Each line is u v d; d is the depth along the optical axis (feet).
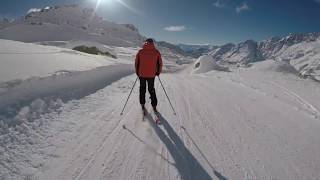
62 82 17.31
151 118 14.12
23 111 11.97
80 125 12.22
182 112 15.71
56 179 8.19
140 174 8.86
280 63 49.96
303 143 12.19
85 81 20.02
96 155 9.77
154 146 10.90
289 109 17.70
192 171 9.28
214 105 17.93
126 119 13.67
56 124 11.80
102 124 12.68
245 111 16.80
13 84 13.50
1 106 11.68
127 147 10.60
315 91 24.61
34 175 8.22
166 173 9.03
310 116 16.24
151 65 14.21
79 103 15.19
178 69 85.25
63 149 9.93
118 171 8.91
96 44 86.33
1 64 16.58
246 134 12.88
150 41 14.38
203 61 57.62
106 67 27.71
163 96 19.61
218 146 11.37
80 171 8.71
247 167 9.80
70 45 82.84
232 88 25.17
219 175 9.15
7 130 10.24
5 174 8.00
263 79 32.68
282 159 10.57
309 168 10.02
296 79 33.37
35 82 14.92
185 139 11.83
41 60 21.13
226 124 14.14
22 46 27.35
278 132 13.38
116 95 18.62
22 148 9.46
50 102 13.93
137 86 22.75
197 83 27.99
